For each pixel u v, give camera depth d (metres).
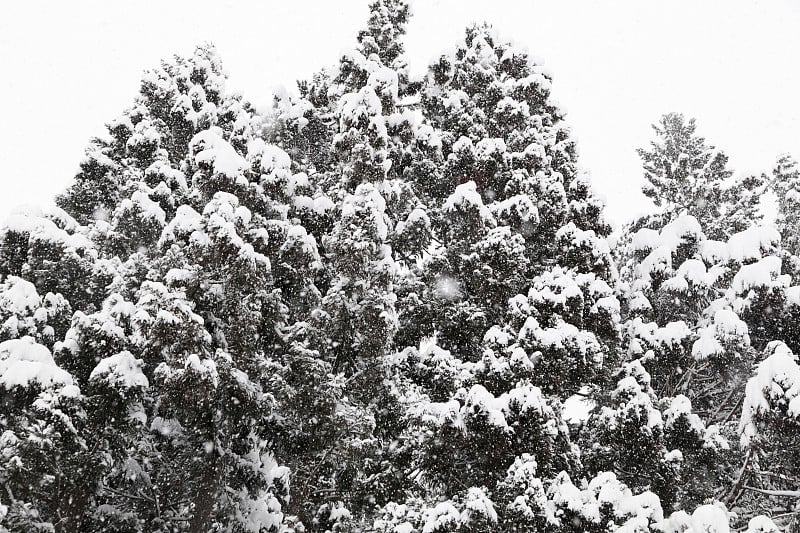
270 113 22.66
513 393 13.19
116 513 11.76
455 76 23.02
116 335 11.47
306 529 14.12
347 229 14.78
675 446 14.49
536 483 11.94
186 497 12.06
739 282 17.03
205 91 23.86
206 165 14.62
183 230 13.95
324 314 14.33
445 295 17.36
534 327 14.66
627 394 14.89
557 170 21.05
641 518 11.48
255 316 12.86
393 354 15.96
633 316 18.17
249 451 12.78
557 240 17.89
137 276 14.80
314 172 19.64
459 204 17.22
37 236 13.88
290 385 13.05
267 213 14.91
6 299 12.22
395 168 20.03
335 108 22.08
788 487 15.09
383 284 14.78
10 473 9.85
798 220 26.66
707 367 16.91
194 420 11.82
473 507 11.49
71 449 10.45
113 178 20.34
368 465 14.56
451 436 12.80
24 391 10.41
